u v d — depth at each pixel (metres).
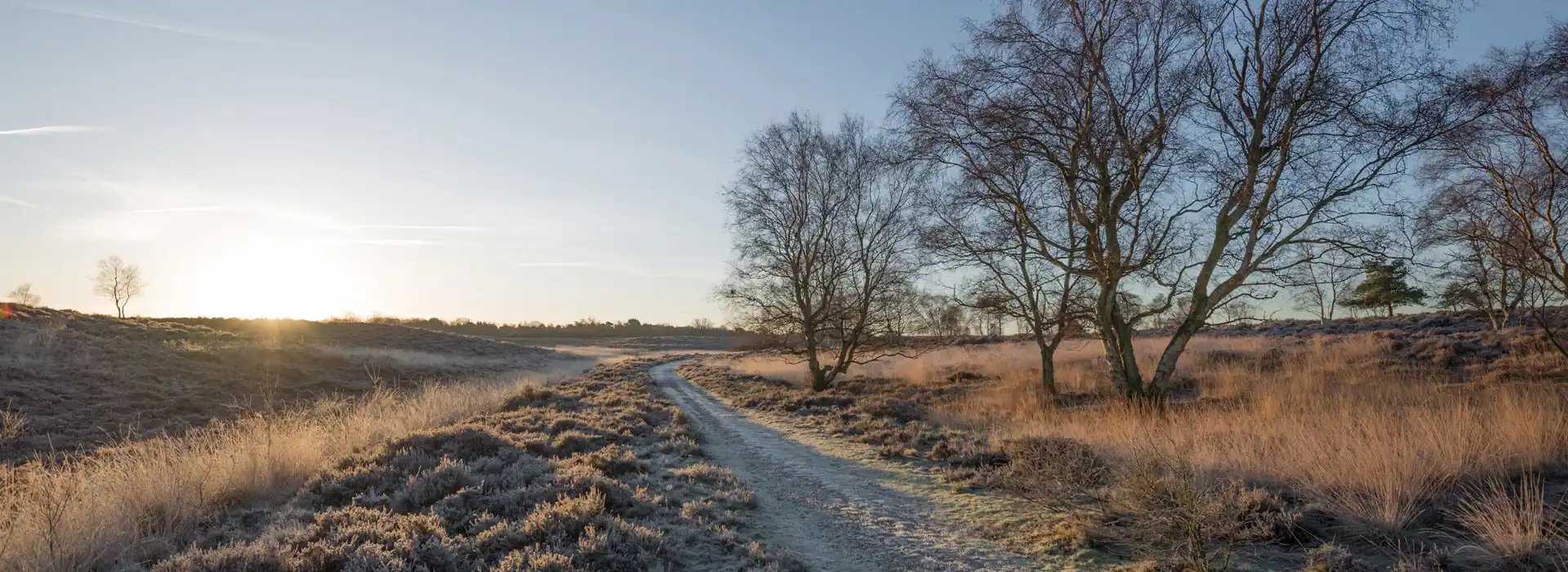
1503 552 4.70
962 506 7.11
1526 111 12.48
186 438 10.74
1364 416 8.63
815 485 8.35
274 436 9.00
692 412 17.98
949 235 14.83
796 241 25.05
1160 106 12.05
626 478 7.84
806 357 27.73
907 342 27.48
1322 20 11.15
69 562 5.18
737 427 14.75
